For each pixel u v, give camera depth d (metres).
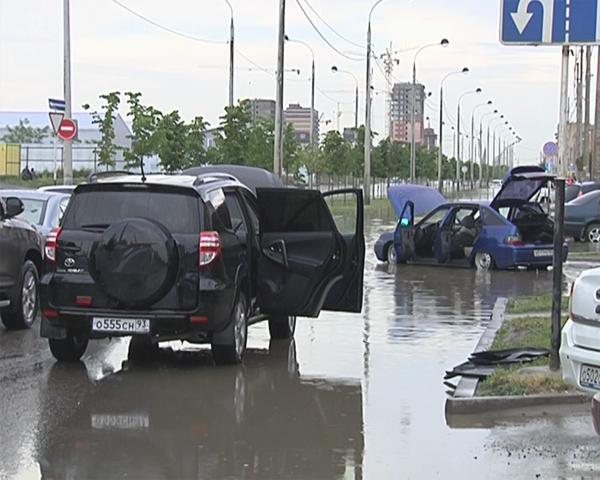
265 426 9.22
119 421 9.32
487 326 15.22
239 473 7.73
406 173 92.06
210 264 11.23
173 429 9.05
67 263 11.35
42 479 7.50
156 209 11.41
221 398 10.34
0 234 13.98
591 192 37.00
